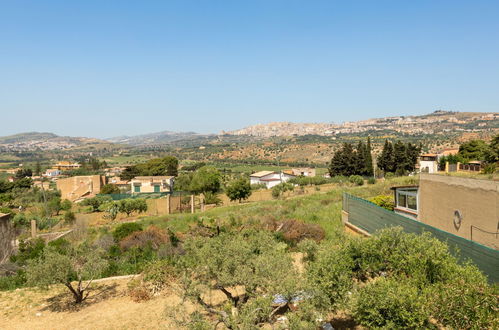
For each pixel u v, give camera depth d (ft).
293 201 119.34
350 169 230.48
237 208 121.49
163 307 39.29
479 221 38.42
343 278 28.22
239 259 32.32
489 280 29.27
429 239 30.86
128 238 66.54
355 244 31.09
